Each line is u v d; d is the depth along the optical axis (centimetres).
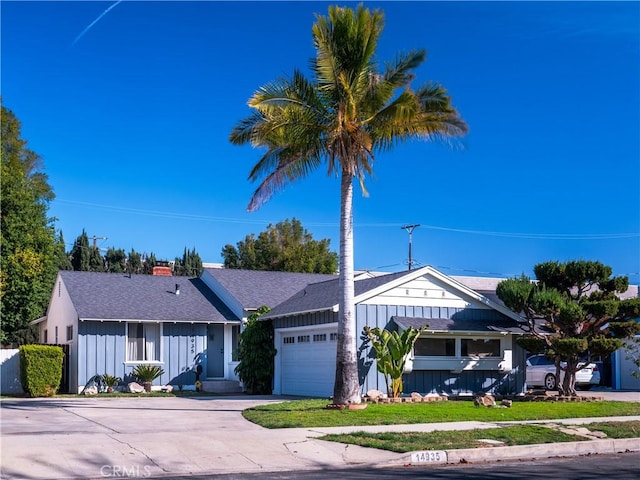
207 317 3048
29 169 5191
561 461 1328
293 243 5575
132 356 2941
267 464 1238
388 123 1930
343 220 1959
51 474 1112
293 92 1922
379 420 1694
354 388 1925
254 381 2800
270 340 2828
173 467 1192
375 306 2402
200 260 6003
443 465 1280
